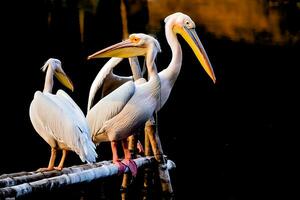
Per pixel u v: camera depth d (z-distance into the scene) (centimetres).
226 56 1942
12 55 1733
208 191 1196
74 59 1842
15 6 1697
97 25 1848
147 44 806
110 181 1153
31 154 1546
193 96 1952
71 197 1077
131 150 886
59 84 1809
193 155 1622
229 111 1945
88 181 668
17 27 1727
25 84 1753
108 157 1520
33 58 1773
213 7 1895
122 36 1889
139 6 1881
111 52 814
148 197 913
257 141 1756
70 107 729
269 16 1878
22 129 1677
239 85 1959
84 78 1861
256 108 1942
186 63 1941
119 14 1866
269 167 1429
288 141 1759
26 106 1734
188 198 1133
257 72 1945
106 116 772
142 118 782
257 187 1211
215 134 1842
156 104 799
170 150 1702
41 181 585
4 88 1716
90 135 729
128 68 1822
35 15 1747
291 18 1867
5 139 1623
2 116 1683
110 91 916
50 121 714
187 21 919
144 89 786
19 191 543
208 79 1953
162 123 1881
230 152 1628
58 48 1811
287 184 1246
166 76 890
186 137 1827
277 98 1942
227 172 1375
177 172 1389
